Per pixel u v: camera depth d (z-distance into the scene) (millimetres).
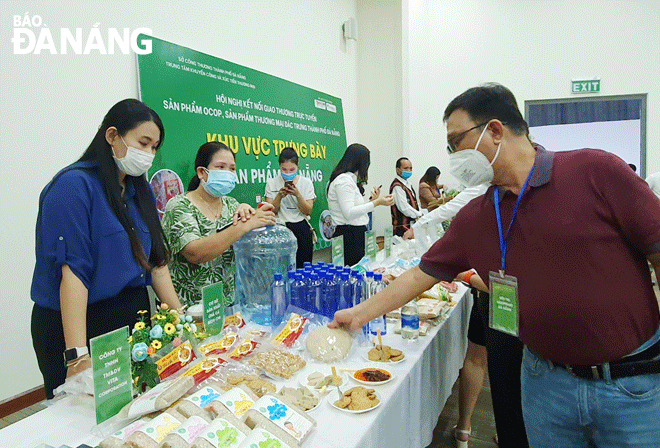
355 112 5719
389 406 1109
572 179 944
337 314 1359
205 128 3084
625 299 930
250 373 1153
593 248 925
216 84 3199
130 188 1403
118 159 1281
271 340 1355
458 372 2133
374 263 2588
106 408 938
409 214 4652
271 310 1548
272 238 1983
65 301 1188
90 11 2373
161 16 2781
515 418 1639
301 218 3508
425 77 6500
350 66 5531
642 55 5980
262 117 3725
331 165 4910
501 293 1069
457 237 1221
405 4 5516
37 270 1289
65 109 2277
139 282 1387
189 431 825
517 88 6426
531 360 1144
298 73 4340
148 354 1071
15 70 2074
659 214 888
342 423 986
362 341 1453
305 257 3512
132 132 1265
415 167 6133
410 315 1500
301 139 4336
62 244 1187
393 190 4742
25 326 2193
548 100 6355
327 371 1226
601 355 963
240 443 793
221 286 1397
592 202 927
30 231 2170
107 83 2469
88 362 1087
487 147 994
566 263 944
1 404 2133
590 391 996
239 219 1635
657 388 961
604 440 1028
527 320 1025
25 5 2100
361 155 2916
